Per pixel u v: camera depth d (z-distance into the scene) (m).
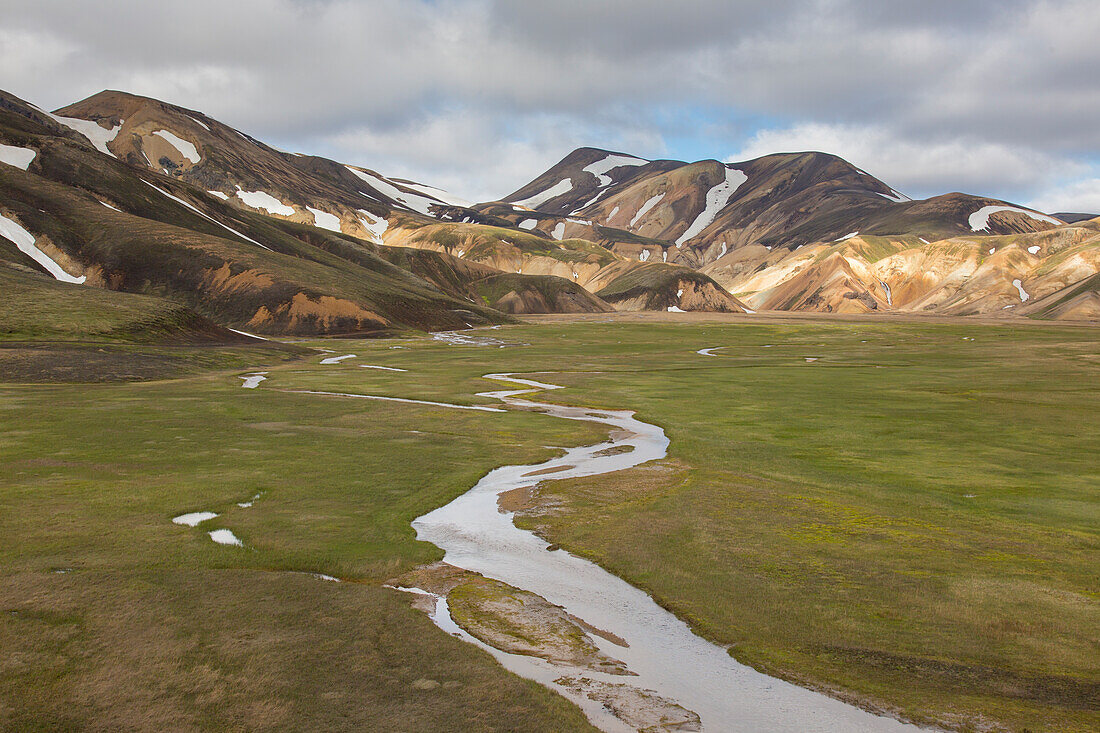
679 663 18.81
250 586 22.84
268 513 31.03
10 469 37.03
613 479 39.25
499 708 16.05
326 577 24.52
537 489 37.19
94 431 48.22
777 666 18.56
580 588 24.12
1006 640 19.97
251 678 17.16
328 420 56.22
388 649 18.81
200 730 14.99
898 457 44.50
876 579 24.48
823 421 57.53
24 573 23.30
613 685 17.56
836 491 36.41
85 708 15.74
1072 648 19.44
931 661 18.84
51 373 75.62
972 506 33.53
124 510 30.50
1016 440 49.41
